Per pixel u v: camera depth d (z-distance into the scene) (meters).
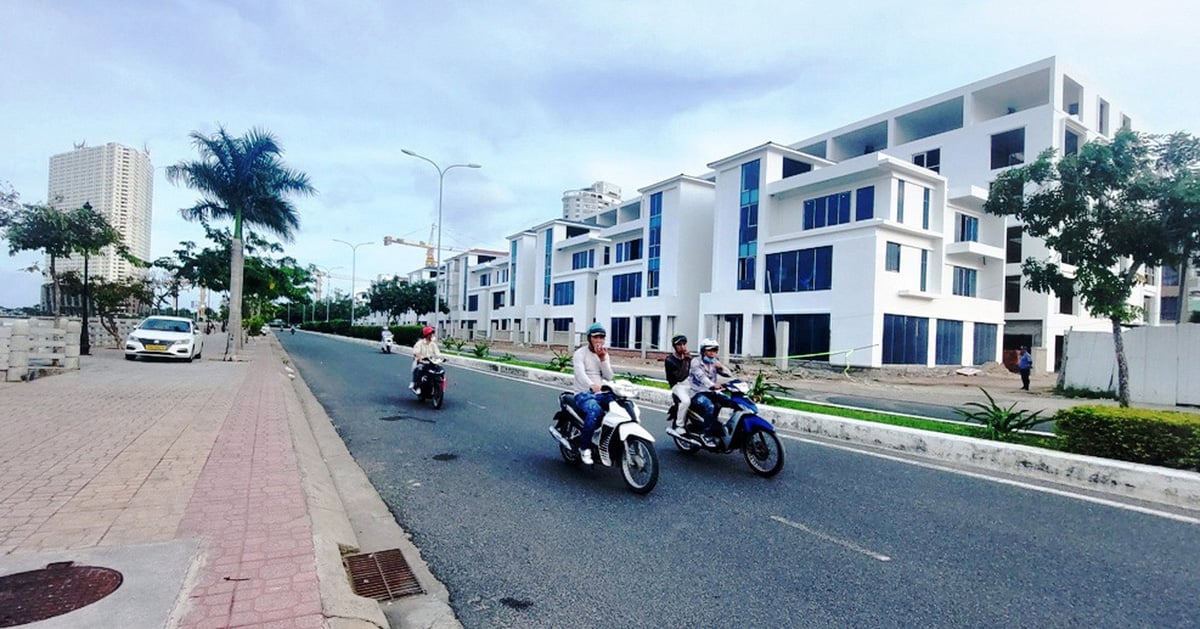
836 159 41.09
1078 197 10.62
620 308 41.69
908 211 26.70
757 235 30.78
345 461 7.20
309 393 13.69
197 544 3.75
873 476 6.71
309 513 4.48
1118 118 36.06
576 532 4.84
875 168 25.81
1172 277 49.31
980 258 30.69
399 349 36.12
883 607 3.60
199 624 2.77
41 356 13.41
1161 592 3.85
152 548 3.65
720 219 33.25
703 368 7.70
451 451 7.79
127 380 12.72
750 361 28.19
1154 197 10.12
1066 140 31.52
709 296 31.66
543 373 18.02
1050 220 11.01
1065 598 3.75
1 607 2.82
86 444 6.48
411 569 4.09
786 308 28.47
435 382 11.68
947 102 34.25
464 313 77.25
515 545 4.55
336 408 11.45
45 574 3.23
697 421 7.56
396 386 15.32
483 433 9.04
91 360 17.39
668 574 4.04
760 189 30.78
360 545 4.52
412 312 94.81
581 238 49.31
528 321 55.84
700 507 5.52
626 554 4.39
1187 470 6.00
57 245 18.06
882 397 16.22
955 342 28.25
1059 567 4.22
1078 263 11.01
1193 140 9.88
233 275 20.95
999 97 33.97
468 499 5.72
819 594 3.77
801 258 28.33
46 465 5.57
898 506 5.60
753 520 5.17
